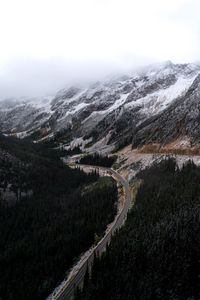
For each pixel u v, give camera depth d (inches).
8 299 3070.9
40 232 4539.9
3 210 5679.1
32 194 6599.4
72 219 4830.2
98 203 5191.9
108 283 2746.1
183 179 4761.3
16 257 3853.3
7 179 6673.2
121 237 3484.3
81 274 3260.3
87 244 3919.8
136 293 2596.0
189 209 3585.1
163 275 2682.1
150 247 3014.3
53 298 2982.3
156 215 3794.3
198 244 2903.5
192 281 2637.8
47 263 3506.4
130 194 5521.7
